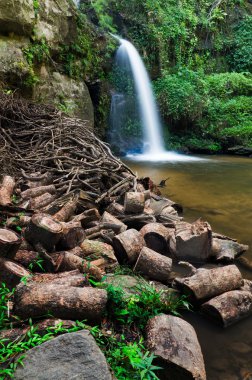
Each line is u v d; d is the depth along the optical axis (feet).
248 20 66.74
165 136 50.72
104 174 18.15
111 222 14.24
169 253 14.20
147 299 9.88
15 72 27.45
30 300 8.15
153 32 53.21
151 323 8.94
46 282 9.07
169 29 55.67
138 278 11.38
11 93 25.11
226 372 8.27
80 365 6.59
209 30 63.05
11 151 19.70
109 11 52.60
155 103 50.42
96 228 13.73
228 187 27.61
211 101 54.54
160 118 50.67
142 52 52.16
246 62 64.44
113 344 8.39
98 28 47.52
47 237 10.77
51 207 13.98
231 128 51.19
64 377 6.43
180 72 54.08
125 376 7.37
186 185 28.14
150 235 13.97
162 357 7.79
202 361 8.02
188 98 50.11
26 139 21.31
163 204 18.29
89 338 7.00
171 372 7.77
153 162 40.16
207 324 10.04
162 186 26.55
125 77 47.75
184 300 10.70
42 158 18.79
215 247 13.76
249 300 10.56
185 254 13.50
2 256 9.51
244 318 10.37
